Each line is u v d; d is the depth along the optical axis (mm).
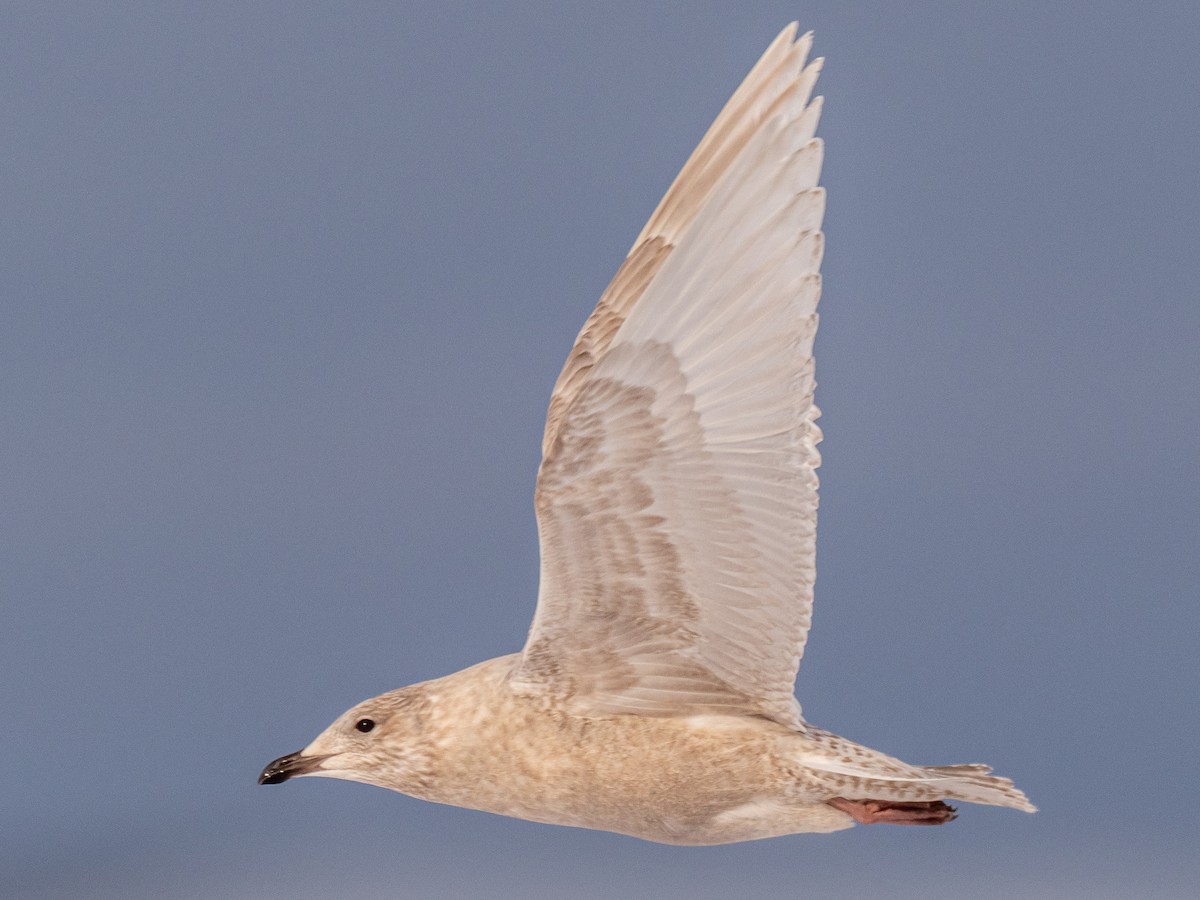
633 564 10578
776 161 9539
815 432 10227
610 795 11422
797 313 9758
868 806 11539
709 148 11508
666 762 11273
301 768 12078
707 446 10055
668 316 9648
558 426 10086
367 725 12016
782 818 11648
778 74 9820
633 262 11734
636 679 11180
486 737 11539
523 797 11602
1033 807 11461
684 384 9852
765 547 10406
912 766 11508
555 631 11016
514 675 11422
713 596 10703
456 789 11773
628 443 10023
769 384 9914
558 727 11375
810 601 10492
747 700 11258
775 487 10203
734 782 11312
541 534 10453
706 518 10328
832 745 11383
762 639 10859
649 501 10266
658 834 11773
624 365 9758
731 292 9672
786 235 9625
